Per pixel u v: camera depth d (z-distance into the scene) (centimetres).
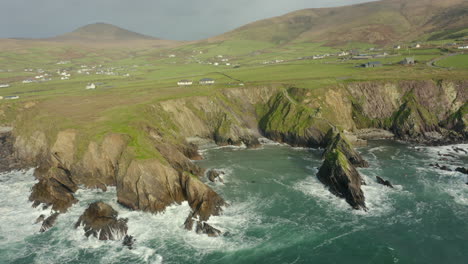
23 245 4200
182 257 3994
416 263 3831
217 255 4031
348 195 5303
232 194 5584
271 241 4291
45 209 5016
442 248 4069
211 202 5038
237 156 7606
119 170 5459
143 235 4403
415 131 8562
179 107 9169
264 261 3922
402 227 4531
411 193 5462
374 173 6306
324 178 5988
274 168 6775
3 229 4528
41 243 4244
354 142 8112
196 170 6375
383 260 3891
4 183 5997
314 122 8244
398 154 7381
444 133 8538
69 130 6444
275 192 5656
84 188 5678
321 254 4028
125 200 5147
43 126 7194
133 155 5478
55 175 5597
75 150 6125
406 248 4094
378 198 5334
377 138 8775
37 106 9138
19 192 5634
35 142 7025
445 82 9350
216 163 7125
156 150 5969
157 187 5166
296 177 6288
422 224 4588
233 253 4066
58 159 6191
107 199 5306
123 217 4797
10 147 8019
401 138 8638
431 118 8856
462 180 5872
